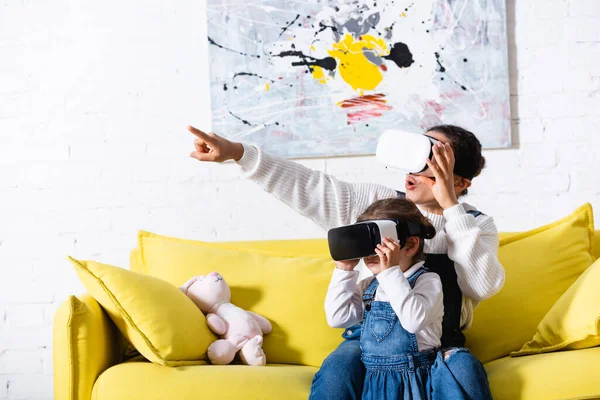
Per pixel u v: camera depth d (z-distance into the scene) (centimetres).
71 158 281
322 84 272
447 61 269
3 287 280
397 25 271
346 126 271
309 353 200
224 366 177
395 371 158
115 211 280
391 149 174
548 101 270
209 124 278
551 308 191
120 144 280
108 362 182
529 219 270
